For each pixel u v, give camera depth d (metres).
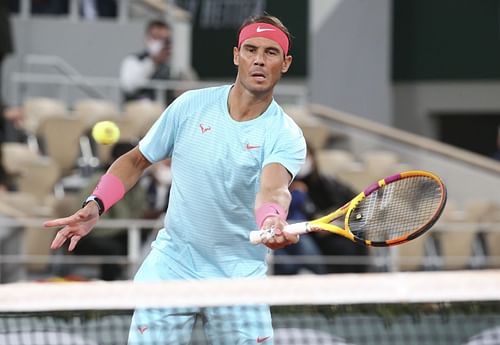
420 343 15.12
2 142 41.47
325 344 15.36
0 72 43.00
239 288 13.27
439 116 61.25
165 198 33.47
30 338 15.04
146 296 13.17
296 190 32.50
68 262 31.59
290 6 59.62
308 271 32.12
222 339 15.29
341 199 33.12
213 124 15.19
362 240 14.27
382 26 59.38
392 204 15.04
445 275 13.45
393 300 13.06
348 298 13.07
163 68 45.66
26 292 13.33
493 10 59.28
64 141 42.59
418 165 49.00
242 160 15.02
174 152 15.46
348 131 50.00
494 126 61.12
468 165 48.50
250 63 14.90
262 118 15.12
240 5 59.81
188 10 60.41
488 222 41.66
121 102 49.22
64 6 52.12
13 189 40.59
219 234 15.33
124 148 30.89
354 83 58.66
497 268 39.03
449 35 59.78
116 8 52.38
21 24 50.94
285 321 15.33
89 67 51.16
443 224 39.75
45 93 49.94
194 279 15.43
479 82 59.59
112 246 31.67
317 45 58.00
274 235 13.70
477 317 14.88
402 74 60.03
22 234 33.00
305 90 51.38
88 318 15.16
